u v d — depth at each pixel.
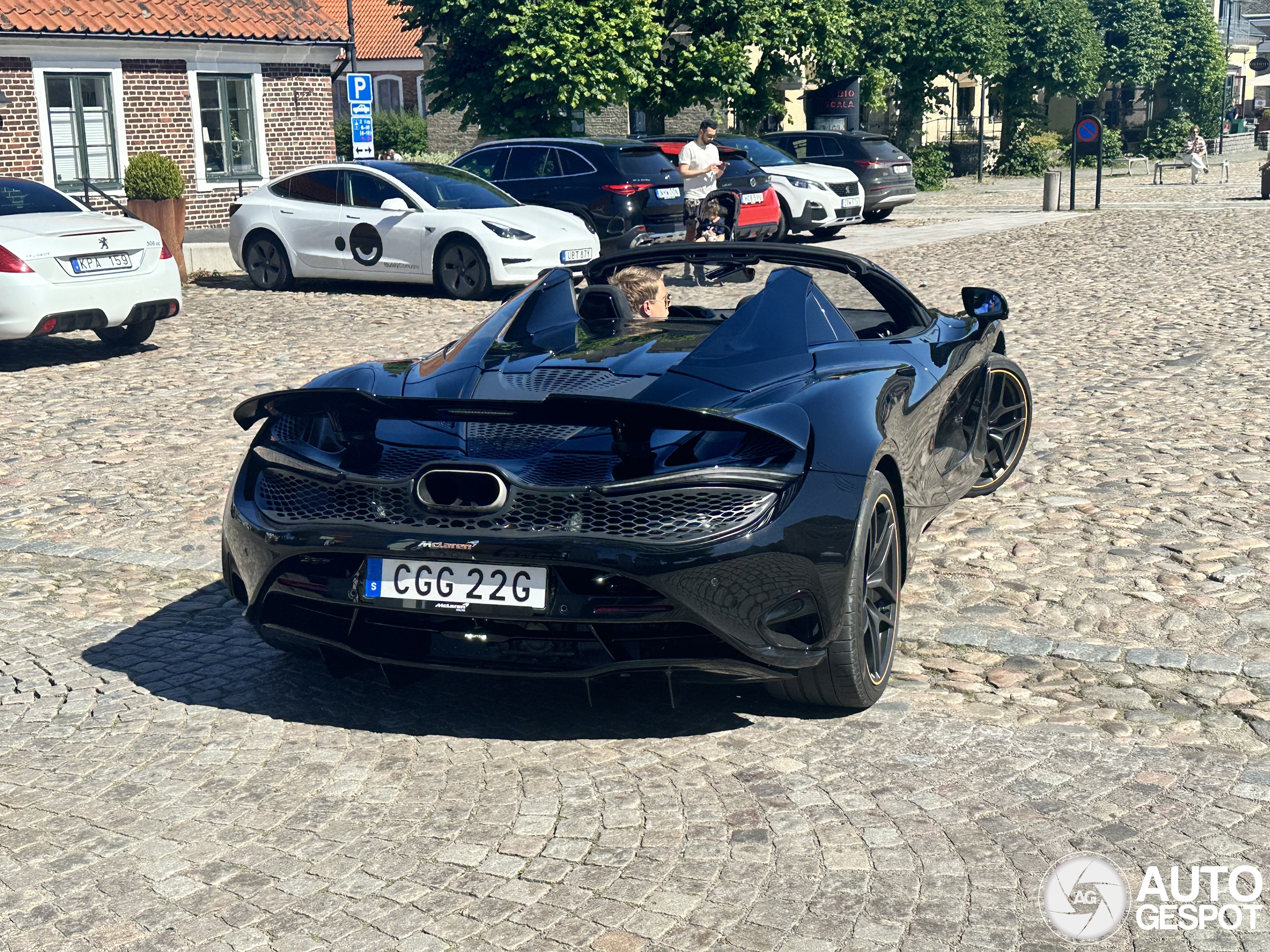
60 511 6.11
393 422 3.77
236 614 4.74
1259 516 5.43
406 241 14.02
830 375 3.93
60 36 18.52
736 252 4.76
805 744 3.54
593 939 2.64
